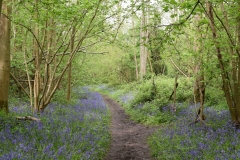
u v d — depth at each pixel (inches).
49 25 421.7
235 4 277.7
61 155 227.5
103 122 466.9
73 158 230.5
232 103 327.9
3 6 357.1
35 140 249.4
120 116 613.9
